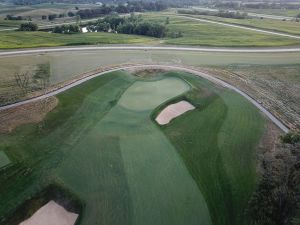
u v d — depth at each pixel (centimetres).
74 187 3416
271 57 8644
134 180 3531
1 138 4353
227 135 4584
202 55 8775
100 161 3859
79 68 7450
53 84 6397
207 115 5188
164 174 3650
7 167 3706
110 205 3181
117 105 5416
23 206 3183
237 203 3300
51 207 3241
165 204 3206
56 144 4225
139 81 6569
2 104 5425
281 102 5900
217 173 3722
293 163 3656
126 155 3984
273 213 3128
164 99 5675
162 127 4731
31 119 4934
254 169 3831
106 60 8162
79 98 5738
